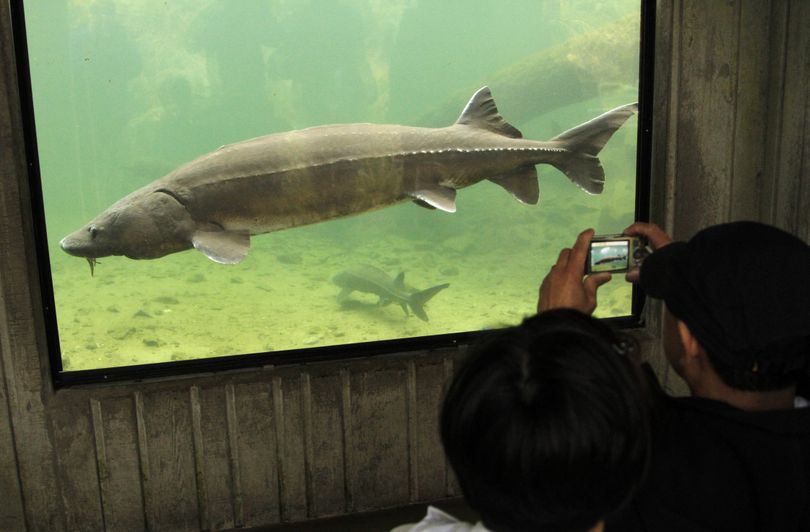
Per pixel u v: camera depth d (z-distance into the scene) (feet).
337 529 11.91
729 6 12.70
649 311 13.55
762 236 3.70
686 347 4.00
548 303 5.34
